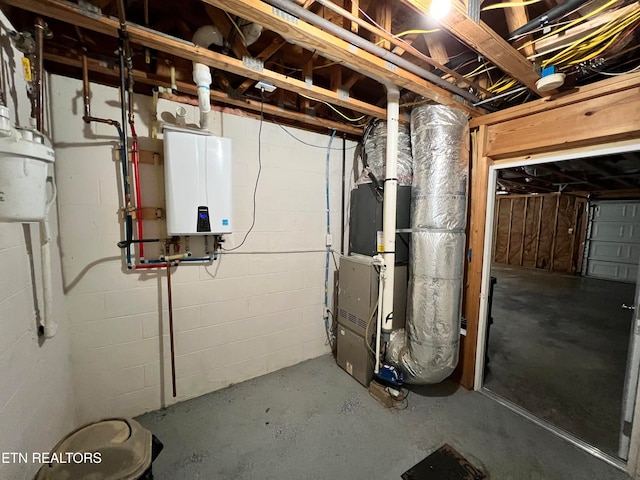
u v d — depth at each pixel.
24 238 1.12
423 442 1.75
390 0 1.43
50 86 1.55
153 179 1.85
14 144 0.85
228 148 1.82
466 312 2.30
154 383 1.97
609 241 6.48
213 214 1.80
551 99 1.73
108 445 1.13
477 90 2.02
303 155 2.50
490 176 2.17
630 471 1.54
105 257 1.75
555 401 2.16
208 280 2.12
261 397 2.16
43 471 1.01
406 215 2.29
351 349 2.44
